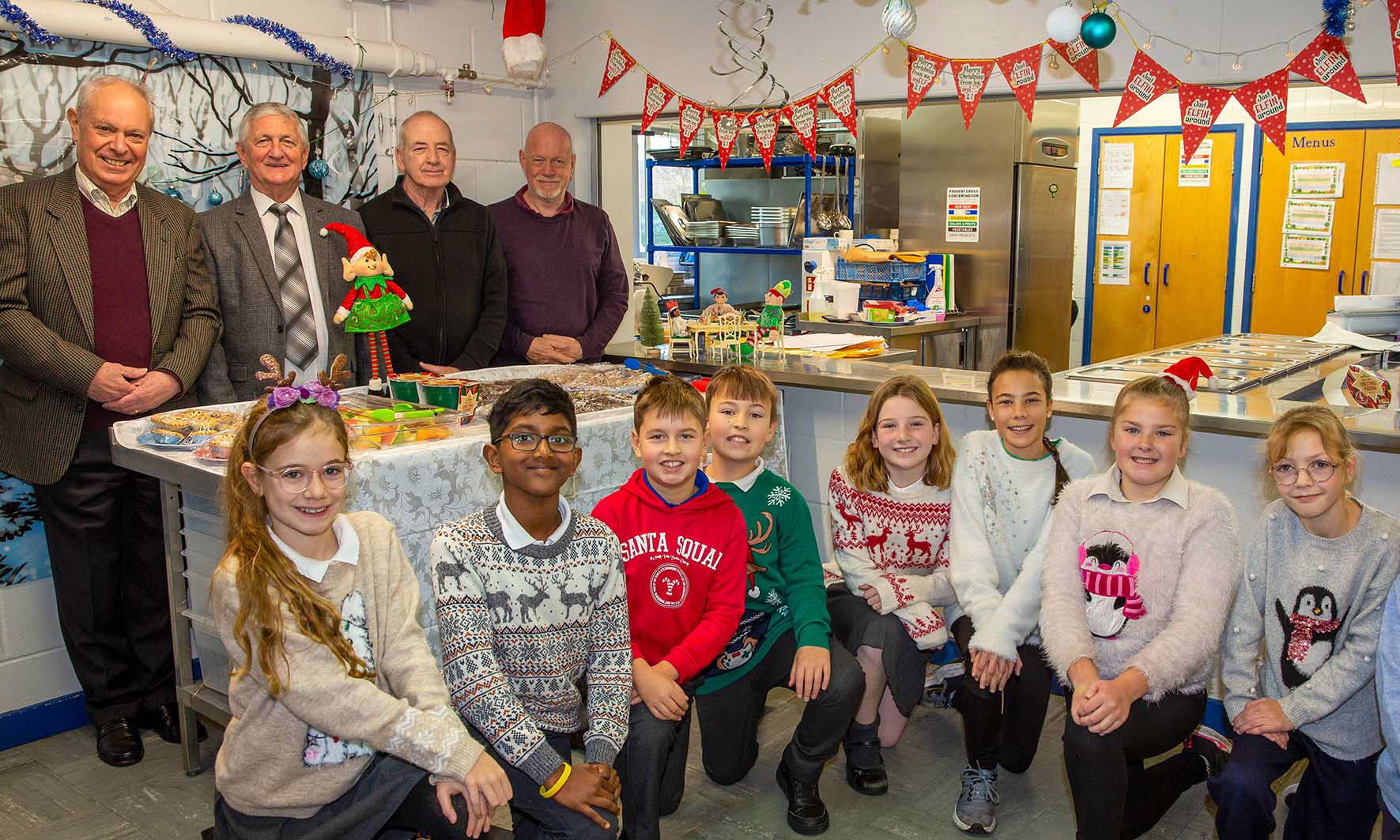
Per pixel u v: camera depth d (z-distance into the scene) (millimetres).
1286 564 2035
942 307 4941
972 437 2557
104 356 2668
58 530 2738
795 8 3707
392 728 1700
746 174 6234
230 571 1700
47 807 2551
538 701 1987
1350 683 1905
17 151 2873
